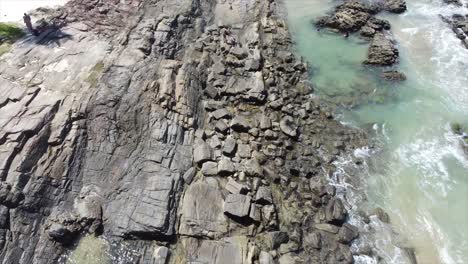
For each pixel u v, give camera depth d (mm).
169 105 28328
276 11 42062
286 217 24312
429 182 26516
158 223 22328
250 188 25141
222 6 40906
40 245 21203
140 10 36188
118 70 29609
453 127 29922
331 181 26625
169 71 30609
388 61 35500
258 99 31109
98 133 25625
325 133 29609
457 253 22906
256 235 23141
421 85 33625
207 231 22812
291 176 26609
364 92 33125
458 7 42562
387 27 39688
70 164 23969
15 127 24188
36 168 23094
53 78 28156
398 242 23484
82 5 35531
